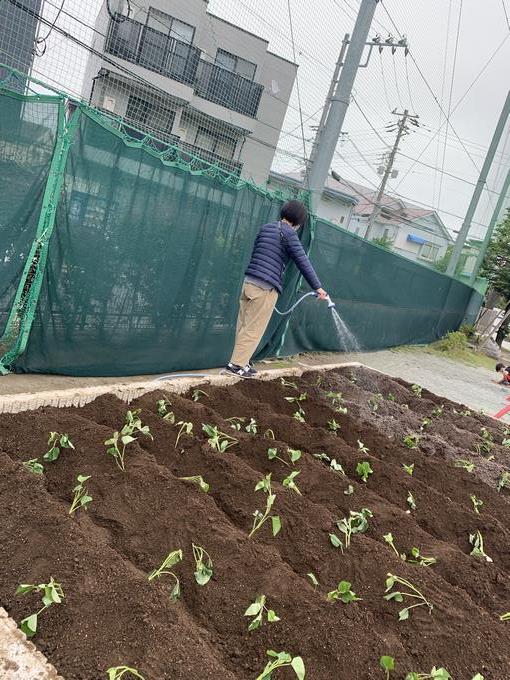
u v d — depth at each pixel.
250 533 2.51
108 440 2.69
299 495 2.83
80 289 4.77
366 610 2.15
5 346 4.56
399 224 48.38
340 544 2.52
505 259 22.75
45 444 2.68
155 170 5.00
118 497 2.42
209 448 3.06
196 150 19.12
